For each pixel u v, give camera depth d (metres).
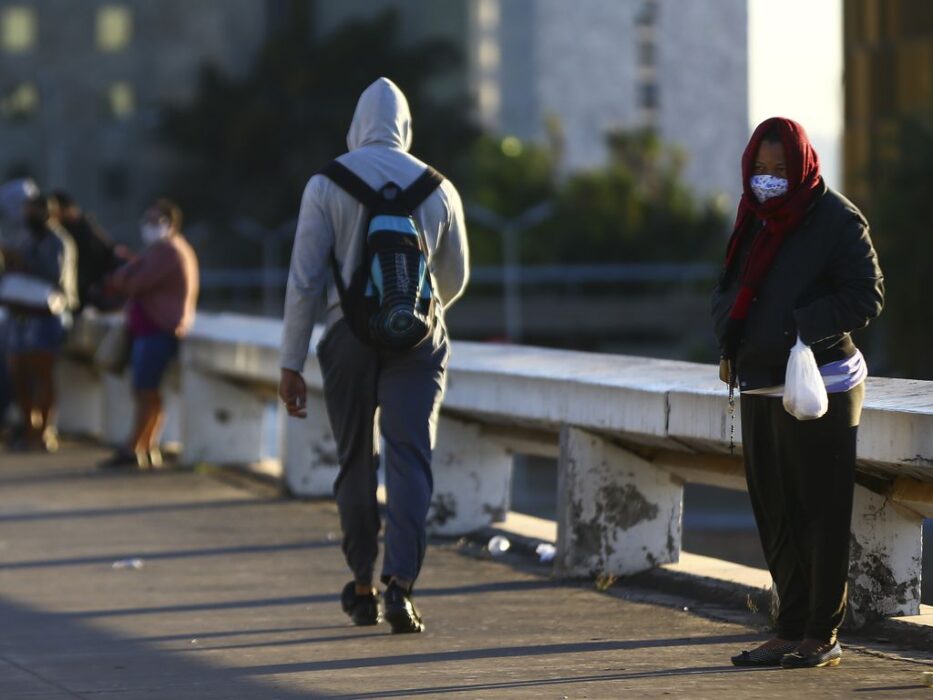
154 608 20.75
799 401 15.12
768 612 19.27
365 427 18.80
